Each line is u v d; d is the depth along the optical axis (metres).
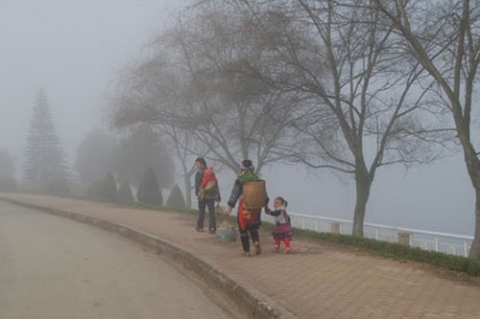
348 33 14.27
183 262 9.73
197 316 6.43
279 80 14.66
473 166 11.45
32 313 6.41
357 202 16.16
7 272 8.89
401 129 16.02
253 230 9.54
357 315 5.63
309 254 9.68
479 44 11.81
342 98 15.66
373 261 8.98
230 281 7.32
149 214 18.38
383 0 13.21
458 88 11.89
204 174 12.89
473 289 6.97
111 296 7.30
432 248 13.45
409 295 6.57
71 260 10.08
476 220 11.45
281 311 5.72
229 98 17.02
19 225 16.73
